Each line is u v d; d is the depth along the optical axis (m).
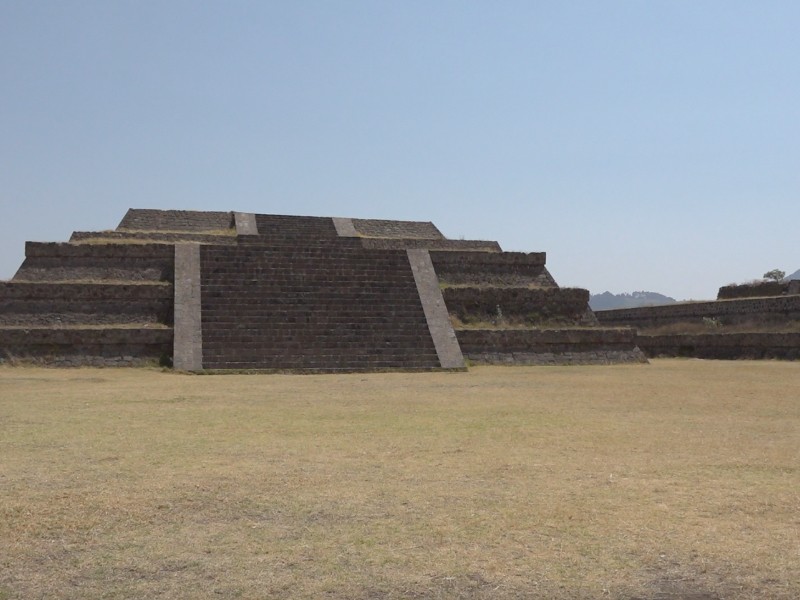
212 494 8.45
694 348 38.66
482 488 8.80
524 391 19.55
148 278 30.84
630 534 7.17
